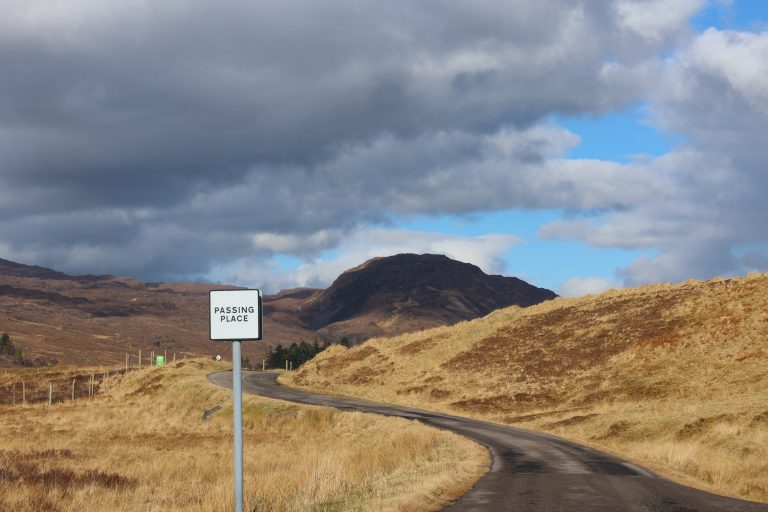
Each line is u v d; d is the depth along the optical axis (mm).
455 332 84625
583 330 68938
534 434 36969
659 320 63438
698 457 24344
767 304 56250
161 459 29766
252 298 10000
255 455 31562
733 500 15281
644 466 22641
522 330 76250
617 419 38375
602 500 14781
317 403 60062
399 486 16297
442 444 29156
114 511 16828
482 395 59531
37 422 54375
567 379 57562
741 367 47375
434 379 68875
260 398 59844
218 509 14031
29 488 19375
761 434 28531
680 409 37344
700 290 68125
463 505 14039
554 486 17016
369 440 39281
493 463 22844
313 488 15906
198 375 90250
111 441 41469
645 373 52781
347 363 87000
